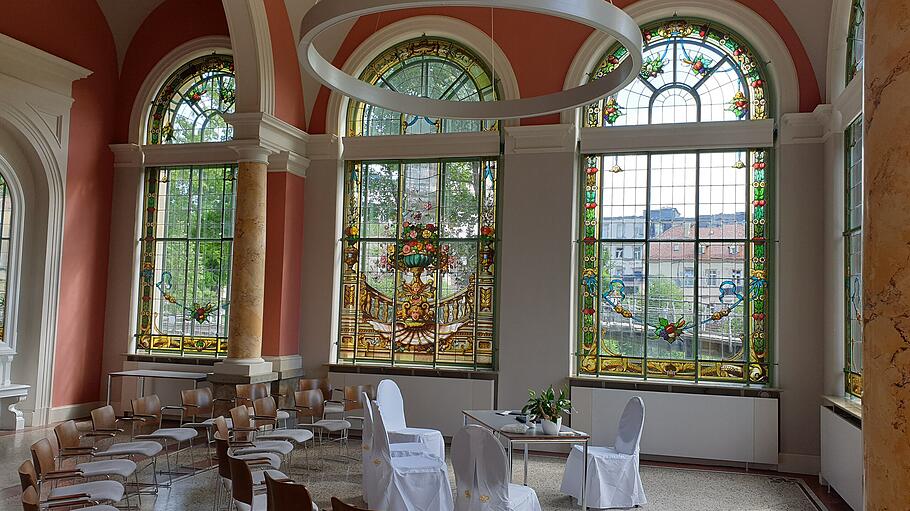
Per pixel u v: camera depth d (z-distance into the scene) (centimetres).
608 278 1114
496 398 1129
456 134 1171
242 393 1018
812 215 1020
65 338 1235
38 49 1145
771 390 1013
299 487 504
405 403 1157
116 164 1338
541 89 1148
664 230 1097
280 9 1161
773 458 1004
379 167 1230
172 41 1330
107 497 581
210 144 1285
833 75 1003
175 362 1275
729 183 1078
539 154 1128
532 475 935
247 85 1123
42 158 1183
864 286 322
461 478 617
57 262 1215
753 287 1059
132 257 1319
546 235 1117
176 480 853
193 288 1304
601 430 1069
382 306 1210
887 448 300
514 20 1169
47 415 1195
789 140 1036
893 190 303
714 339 1068
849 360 950
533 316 1115
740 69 1089
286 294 1188
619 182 1120
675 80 1113
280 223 1186
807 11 1035
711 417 1029
